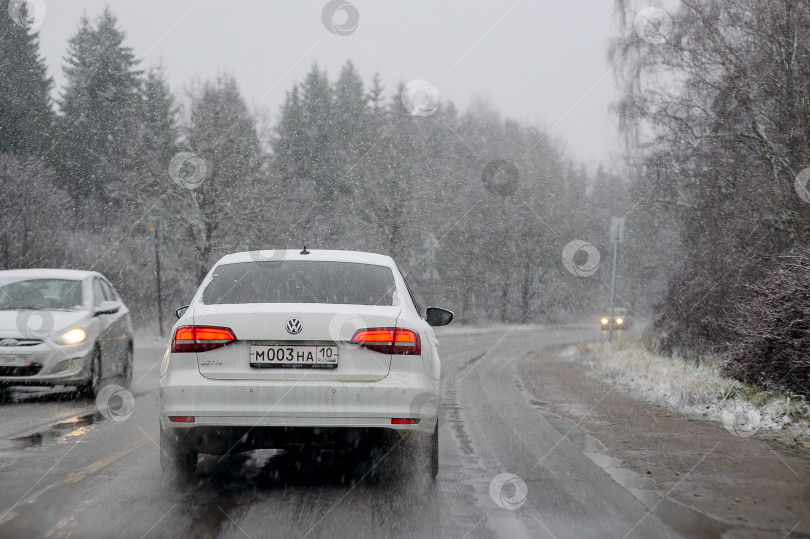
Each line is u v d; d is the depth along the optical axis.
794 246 14.02
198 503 5.16
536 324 62.78
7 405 10.16
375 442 5.45
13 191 38.19
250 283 5.97
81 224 46.28
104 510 4.95
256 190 37.69
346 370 5.37
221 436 5.34
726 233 16.05
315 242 46.62
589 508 5.25
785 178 15.17
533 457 7.11
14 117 45.47
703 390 11.85
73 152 50.78
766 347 10.91
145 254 38.78
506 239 58.44
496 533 4.62
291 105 59.25
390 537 4.49
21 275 11.70
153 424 8.50
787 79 16.17
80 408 9.88
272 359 5.36
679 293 18.09
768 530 4.78
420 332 5.66
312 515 4.92
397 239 46.75
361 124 54.38
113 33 54.22
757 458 7.17
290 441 5.40
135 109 49.62
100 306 11.33
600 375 17.06
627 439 8.22
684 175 19.69
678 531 4.73
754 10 16.86
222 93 38.06
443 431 8.68
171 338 5.62
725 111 17.78
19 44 47.41
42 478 5.85
